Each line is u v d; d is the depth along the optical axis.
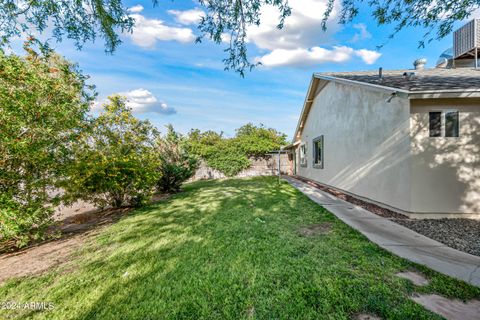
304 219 5.11
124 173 6.87
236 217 5.41
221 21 4.18
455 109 5.19
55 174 4.59
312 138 12.90
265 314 2.12
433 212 5.18
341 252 3.33
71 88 4.69
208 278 2.73
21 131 3.86
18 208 3.77
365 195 7.02
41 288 2.69
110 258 3.43
